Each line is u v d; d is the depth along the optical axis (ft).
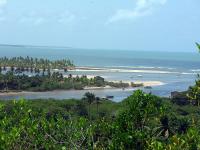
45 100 328.29
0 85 537.24
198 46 36.52
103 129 42.39
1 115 43.68
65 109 279.28
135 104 42.22
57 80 608.60
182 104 267.39
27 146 39.78
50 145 40.63
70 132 42.09
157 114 42.55
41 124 42.80
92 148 40.75
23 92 533.14
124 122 41.78
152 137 39.37
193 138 36.32
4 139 38.04
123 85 617.62
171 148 35.81
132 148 38.34
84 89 579.89
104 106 310.65
